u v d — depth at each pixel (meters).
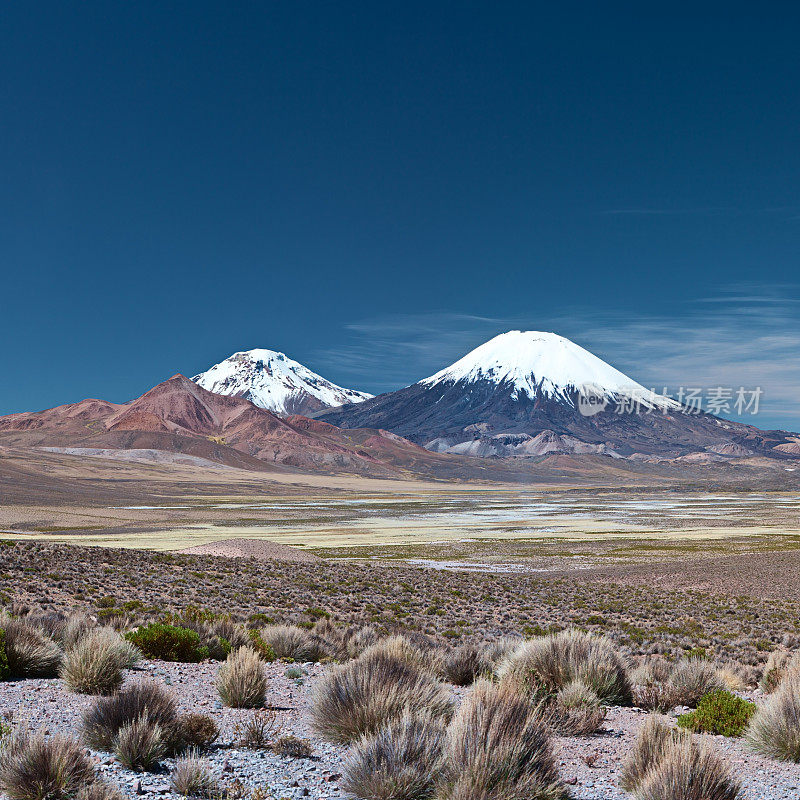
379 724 8.27
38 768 6.58
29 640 13.22
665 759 7.07
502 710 7.39
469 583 51.91
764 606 43.44
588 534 106.62
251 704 10.88
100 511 146.25
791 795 7.45
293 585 45.03
